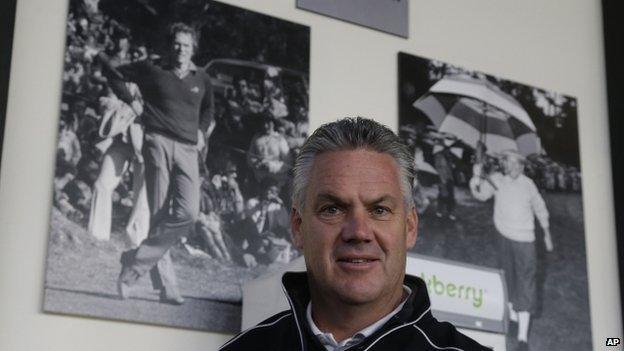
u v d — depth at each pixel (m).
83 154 3.55
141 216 3.58
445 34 4.46
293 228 2.63
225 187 3.76
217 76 3.87
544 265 4.29
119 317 3.45
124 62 3.71
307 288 2.66
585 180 4.56
